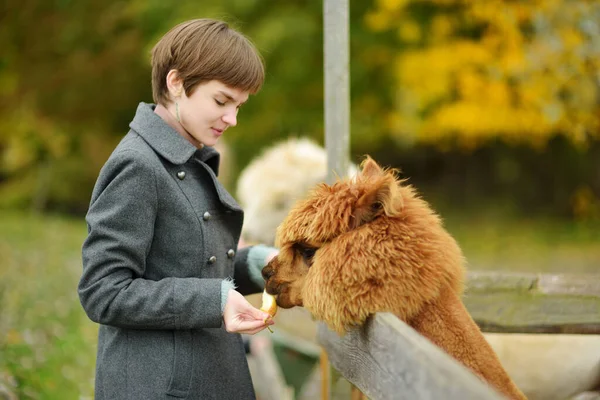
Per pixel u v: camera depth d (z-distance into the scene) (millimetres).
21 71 15719
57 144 15648
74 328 5941
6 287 6555
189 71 2510
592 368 3586
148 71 15398
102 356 2557
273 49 11312
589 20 10109
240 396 2689
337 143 3467
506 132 12312
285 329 5582
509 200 17109
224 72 2508
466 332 2309
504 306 3189
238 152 13414
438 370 1566
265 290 2527
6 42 15375
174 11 12094
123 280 2373
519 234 14469
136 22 14117
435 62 11352
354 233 2271
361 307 2213
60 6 14953
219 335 2668
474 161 17969
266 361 4855
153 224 2459
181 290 2387
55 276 7676
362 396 3236
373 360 2186
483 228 15203
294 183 4523
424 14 11523
